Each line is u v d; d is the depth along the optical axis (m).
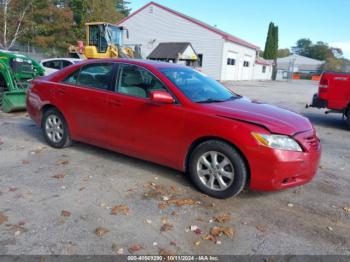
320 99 8.84
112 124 4.73
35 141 6.11
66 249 2.89
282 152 3.59
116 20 42.59
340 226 3.49
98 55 19.22
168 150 4.27
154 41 34.38
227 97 4.73
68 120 5.30
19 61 9.18
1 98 9.29
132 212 3.57
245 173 3.78
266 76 56.09
